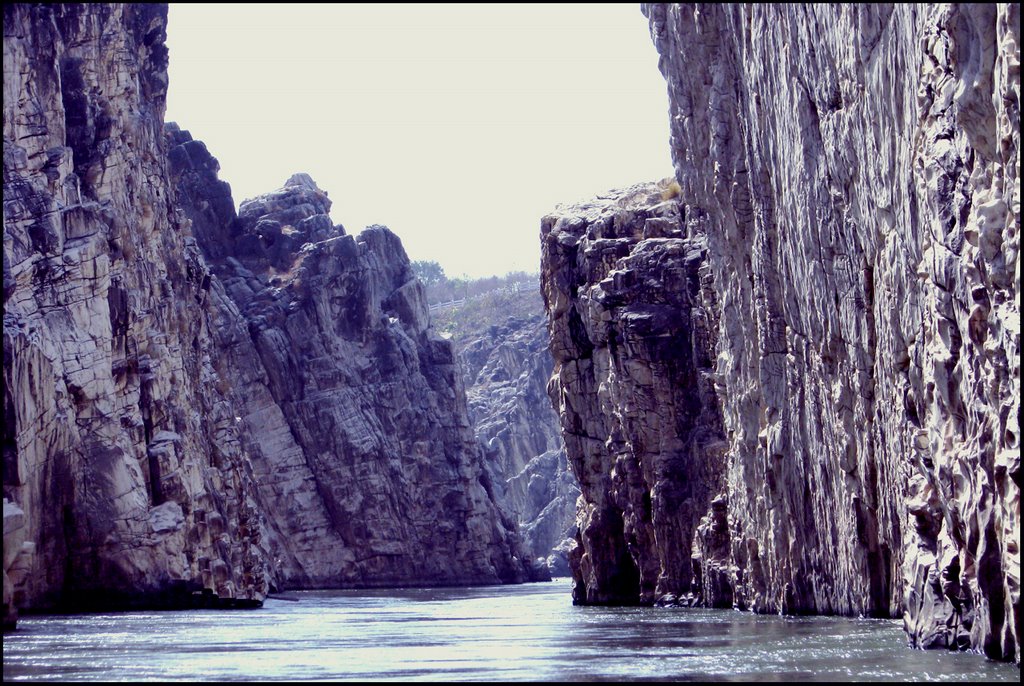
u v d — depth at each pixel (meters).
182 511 69.56
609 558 75.38
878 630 40.00
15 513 48.62
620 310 71.12
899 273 36.44
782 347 52.50
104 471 65.12
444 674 28.72
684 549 68.25
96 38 75.81
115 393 67.88
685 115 58.34
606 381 74.19
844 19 37.94
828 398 46.62
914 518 33.38
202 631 47.09
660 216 75.81
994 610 27.80
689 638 39.28
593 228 76.81
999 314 25.28
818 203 43.50
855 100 38.22
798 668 28.31
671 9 57.38
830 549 48.62
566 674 28.16
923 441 33.41
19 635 44.09
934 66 29.70
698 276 69.12
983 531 27.44
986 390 26.61
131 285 72.44
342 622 54.84
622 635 42.12
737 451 60.16
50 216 64.50
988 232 25.20
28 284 62.38
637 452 70.38
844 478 45.69
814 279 45.34
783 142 46.78
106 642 40.31
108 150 73.94
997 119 25.23
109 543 64.75
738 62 53.50
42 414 59.12
